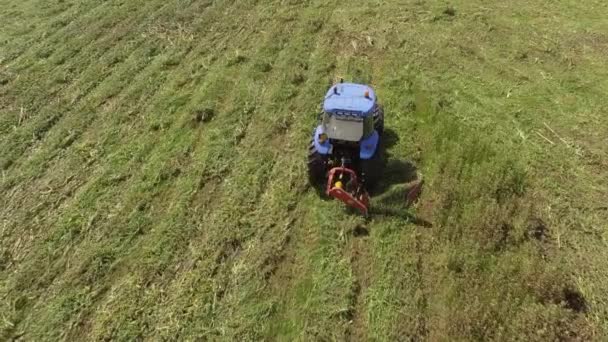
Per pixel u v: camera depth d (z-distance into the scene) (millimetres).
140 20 16969
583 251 8977
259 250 9062
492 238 8945
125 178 10703
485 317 7672
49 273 8742
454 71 13914
